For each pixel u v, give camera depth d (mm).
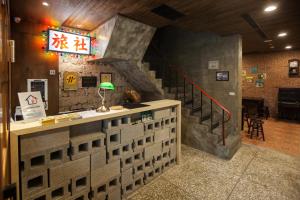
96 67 4234
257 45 5844
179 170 3094
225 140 3838
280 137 4988
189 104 4801
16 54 3041
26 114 1687
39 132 1603
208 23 3373
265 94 7652
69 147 1841
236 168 3174
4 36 1132
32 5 2525
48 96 3434
